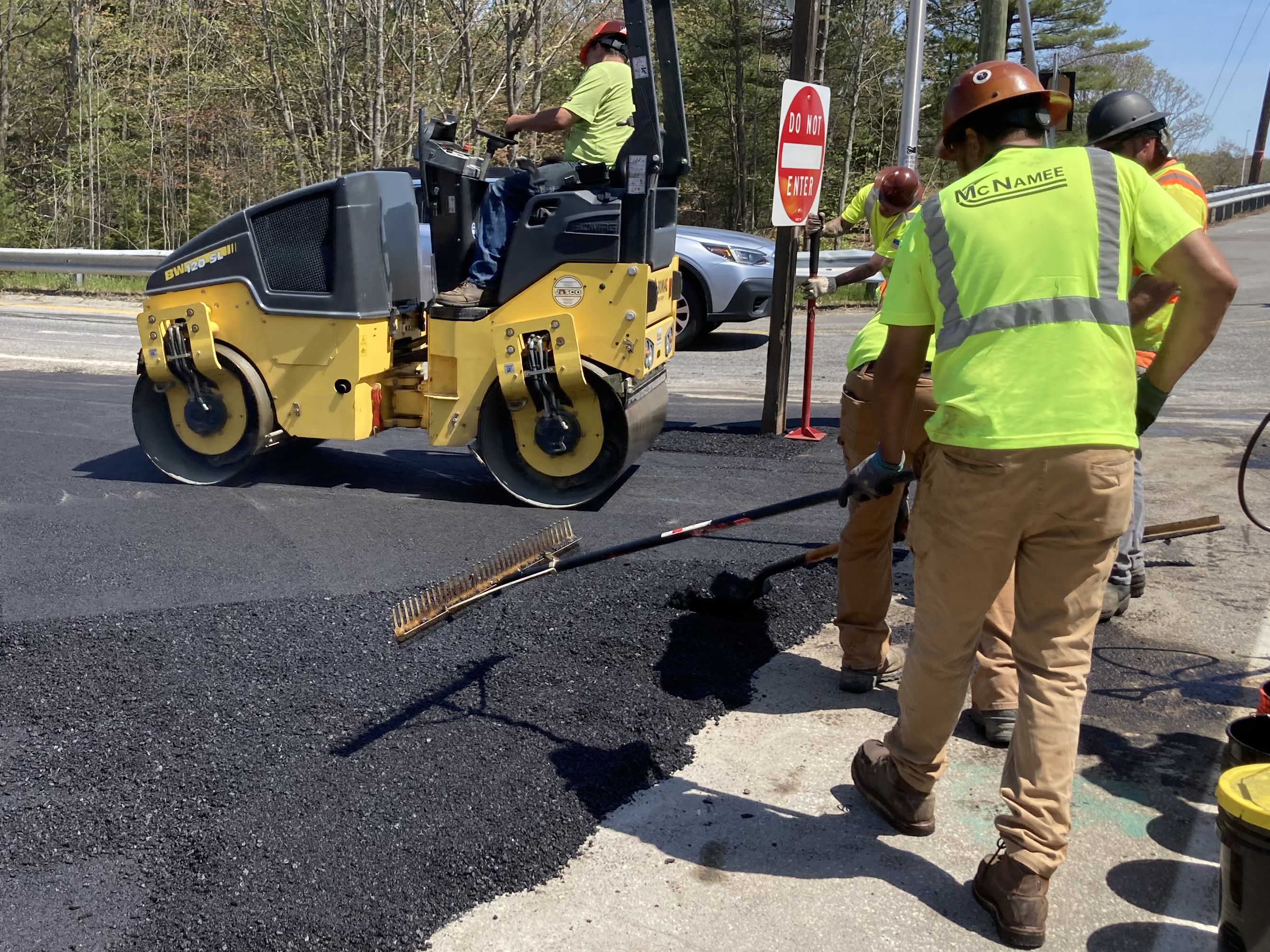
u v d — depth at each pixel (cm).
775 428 755
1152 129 384
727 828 293
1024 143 254
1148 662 389
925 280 253
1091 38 4653
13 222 2809
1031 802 243
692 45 3506
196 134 3055
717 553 508
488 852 278
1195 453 662
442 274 609
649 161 543
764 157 3734
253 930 251
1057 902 260
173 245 3053
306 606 441
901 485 354
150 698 364
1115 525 236
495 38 1998
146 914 259
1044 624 247
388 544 532
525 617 427
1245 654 394
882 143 3588
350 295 588
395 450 740
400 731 340
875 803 294
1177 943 245
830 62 3331
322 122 2342
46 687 372
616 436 584
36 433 761
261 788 309
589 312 566
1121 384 237
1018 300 237
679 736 340
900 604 450
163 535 544
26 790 312
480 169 609
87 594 462
